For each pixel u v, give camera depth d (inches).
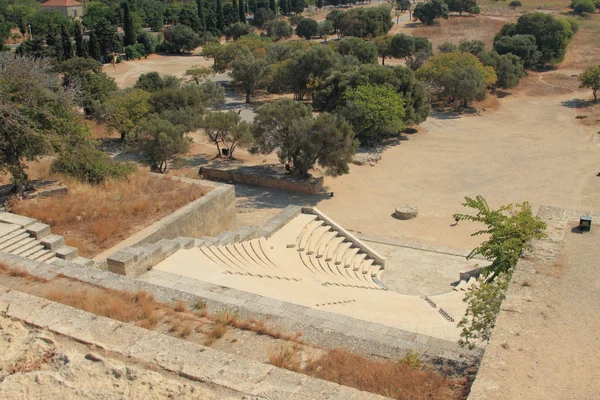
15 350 409.7
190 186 1220.5
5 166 1023.0
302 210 1330.0
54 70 2524.6
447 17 5334.6
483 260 1232.8
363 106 2073.1
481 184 1801.2
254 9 5841.5
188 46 4726.9
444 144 2263.8
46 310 497.7
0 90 979.9
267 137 1775.3
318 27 5004.9
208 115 2058.3
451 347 573.0
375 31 4768.7
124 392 354.3
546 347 422.6
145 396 352.8
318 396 373.7
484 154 2118.6
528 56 3518.7
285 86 3095.5
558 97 3083.2
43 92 1038.4
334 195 1722.4
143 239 955.3
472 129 2490.2
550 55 3700.8
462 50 3580.2
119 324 477.7
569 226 628.7
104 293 628.1
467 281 1072.8
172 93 2230.6
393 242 1347.2
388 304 865.5
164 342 453.4
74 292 621.3
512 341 431.2
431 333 698.8
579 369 397.1
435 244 1362.0
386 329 608.1
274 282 850.8
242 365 416.5
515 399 368.8
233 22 5201.8
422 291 1075.9
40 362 388.8
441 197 1696.6
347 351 533.3
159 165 1827.0
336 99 2301.9
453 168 1964.8
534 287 506.3
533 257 561.0
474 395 374.0
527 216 618.2
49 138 1052.5
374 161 2032.5
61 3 5580.7
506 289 526.3
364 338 565.6
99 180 1191.6
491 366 403.5
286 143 1758.1
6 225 884.0
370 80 2285.9
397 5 6412.4
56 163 1180.5
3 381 356.8
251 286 794.2
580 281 513.0
